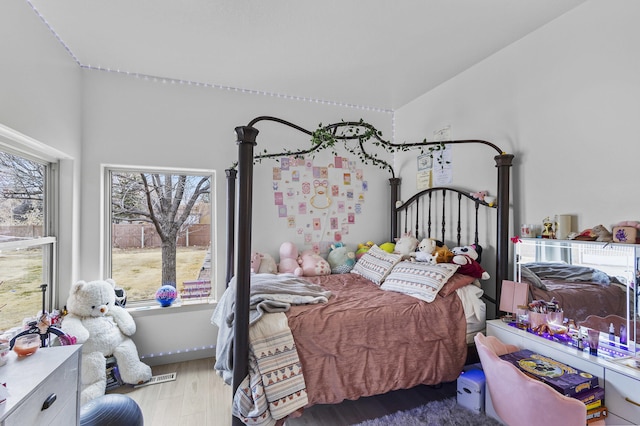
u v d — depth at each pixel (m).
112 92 2.71
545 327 1.85
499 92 2.39
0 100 1.59
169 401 2.23
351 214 3.53
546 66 2.06
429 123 3.13
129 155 2.75
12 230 1.97
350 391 1.82
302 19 2.02
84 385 2.18
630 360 1.49
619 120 1.70
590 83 1.83
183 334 2.85
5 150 1.89
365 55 2.46
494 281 2.44
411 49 2.37
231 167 2.95
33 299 2.17
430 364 2.01
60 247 2.44
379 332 1.93
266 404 1.59
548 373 1.52
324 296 2.13
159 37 2.21
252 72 2.74
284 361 1.68
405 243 2.98
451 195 2.86
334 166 3.46
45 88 2.03
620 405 1.40
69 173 2.46
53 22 2.02
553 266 1.92
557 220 1.90
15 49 1.71
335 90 3.12
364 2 1.86
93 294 2.40
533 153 2.15
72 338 1.99
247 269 1.64
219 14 1.97
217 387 2.41
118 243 2.87
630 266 1.57
